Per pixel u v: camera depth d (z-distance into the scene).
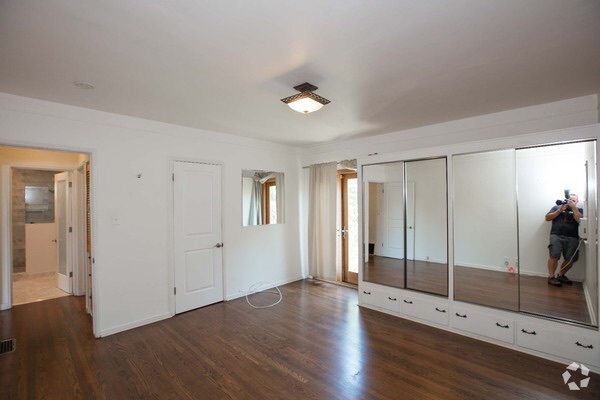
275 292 4.60
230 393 2.16
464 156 3.16
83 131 2.99
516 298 2.86
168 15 1.52
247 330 3.22
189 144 3.82
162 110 3.11
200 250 3.93
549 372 2.38
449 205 3.20
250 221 4.56
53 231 5.84
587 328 2.40
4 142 2.57
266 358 2.63
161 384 2.27
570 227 2.61
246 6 1.46
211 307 3.94
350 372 2.41
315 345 2.87
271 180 4.88
